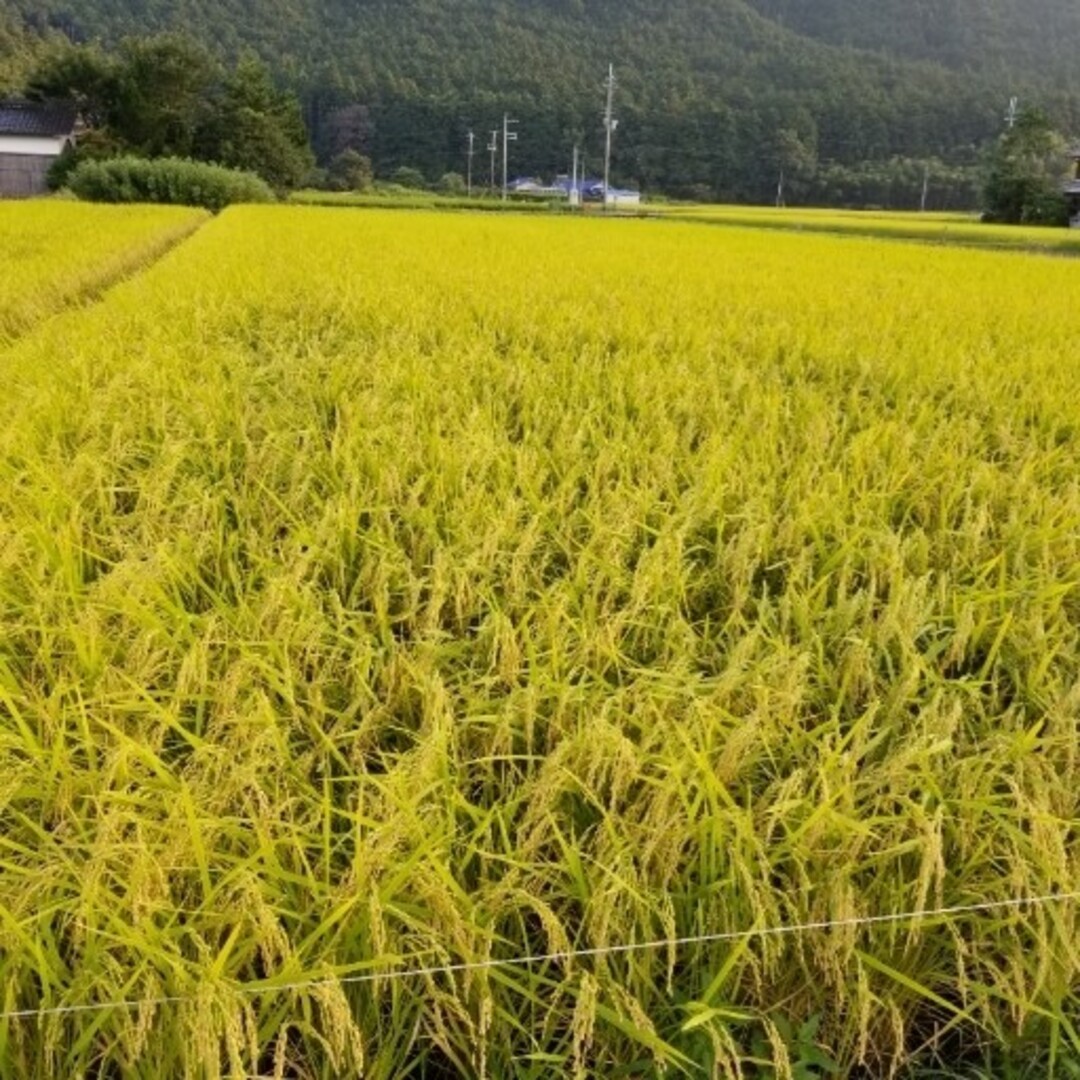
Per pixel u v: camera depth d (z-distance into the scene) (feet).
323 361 18.90
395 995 5.83
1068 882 6.34
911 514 12.71
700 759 6.50
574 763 7.06
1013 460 14.51
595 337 22.06
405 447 13.34
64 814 6.70
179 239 58.18
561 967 6.24
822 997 6.42
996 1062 6.58
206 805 6.56
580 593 9.89
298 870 6.30
